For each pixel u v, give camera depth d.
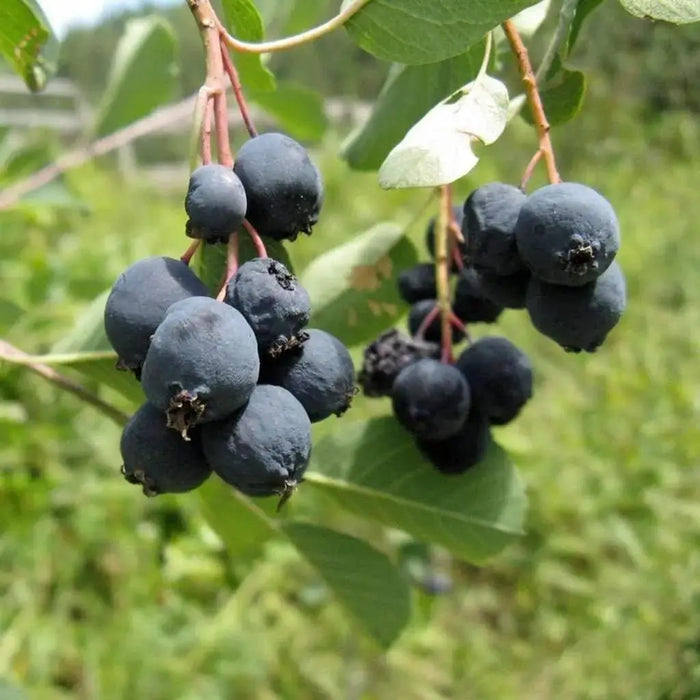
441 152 0.09
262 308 0.08
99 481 0.36
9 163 0.23
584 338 0.10
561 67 0.11
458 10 0.09
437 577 0.29
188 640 0.32
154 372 0.08
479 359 0.12
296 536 0.14
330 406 0.09
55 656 0.31
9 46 0.13
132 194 0.82
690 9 0.09
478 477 0.13
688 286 0.56
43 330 0.29
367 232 0.15
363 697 0.33
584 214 0.09
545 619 0.36
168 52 0.21
